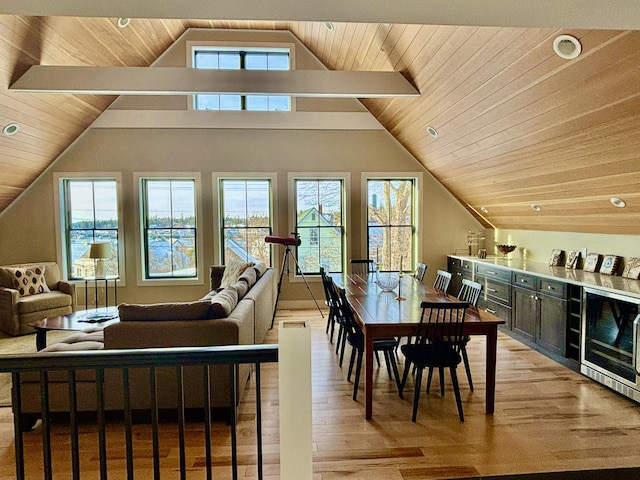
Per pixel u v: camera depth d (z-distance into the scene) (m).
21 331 4.84
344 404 3.01
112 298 5.91
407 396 3.16
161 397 2.75
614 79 2.31
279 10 1.78
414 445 2.47
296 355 1.43
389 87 4.11
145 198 5.94
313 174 6.02
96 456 2.39
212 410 2.79
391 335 2.79
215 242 5.98
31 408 2.70
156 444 1.45
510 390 3.25
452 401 3.07
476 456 2.35
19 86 3.89
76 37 3.94
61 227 5.79
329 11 1.79
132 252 5.89
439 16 1.81
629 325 3.01
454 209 6.23
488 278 5.12
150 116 5.80
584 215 3.98
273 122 5.95
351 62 4.88
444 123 4.30
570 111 2.79
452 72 3.39
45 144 5.18
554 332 3.86
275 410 2.92
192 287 5.99
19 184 5.50
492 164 4.30
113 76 4.02
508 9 1.74
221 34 5.73
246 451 2.43
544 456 2.35
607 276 3.83
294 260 6.10
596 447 2.45
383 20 1.90
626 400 3.06
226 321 2.70
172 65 5.70
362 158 6.07
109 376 2.73
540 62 2.58
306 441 1.44
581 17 1.79
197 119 5.86
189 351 1.42
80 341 3.20
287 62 5.89
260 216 6.10
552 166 3.55
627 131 2.60
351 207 6.10
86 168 5.76
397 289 4.00
